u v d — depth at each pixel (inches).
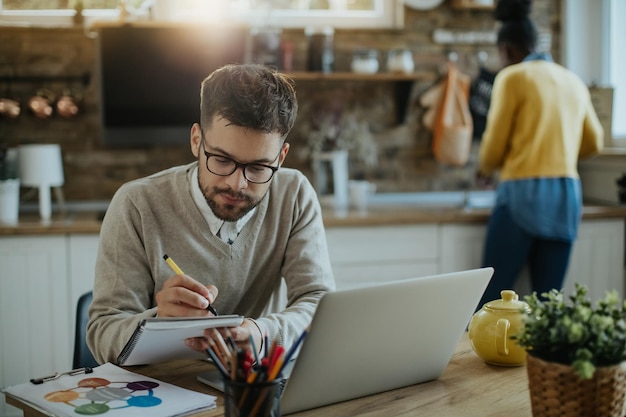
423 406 51.8
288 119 60.8
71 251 123.0
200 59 141.3
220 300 70.4
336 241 131.5
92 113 145.9
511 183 127.9
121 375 56.3
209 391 54.2
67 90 144.1
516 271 128.8
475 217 135.2
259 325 59.6
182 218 67.9
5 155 127.3
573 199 126.5
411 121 157.9
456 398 53.4
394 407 51.6
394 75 146.9
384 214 134.9
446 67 157.1
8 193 127.8
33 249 122.0
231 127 58.4
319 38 146.6
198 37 140.5
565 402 43.8
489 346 60.1
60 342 123.6
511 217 127.6
